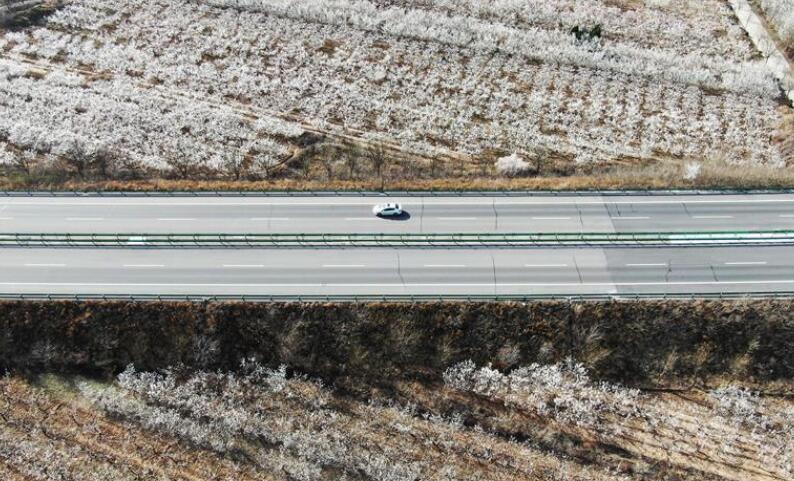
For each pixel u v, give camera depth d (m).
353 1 93.62
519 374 50.69
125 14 90.56
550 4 94.69
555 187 62.56
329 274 55.09
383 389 50.28
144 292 53.59
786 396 49.75
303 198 61.72
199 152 69.75
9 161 67.75
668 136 73.88
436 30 87.81
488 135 73.44
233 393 49.59
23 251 57.09
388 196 61.91
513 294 53.53
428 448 46.94
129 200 61.56
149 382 50.06
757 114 77.25
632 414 48.94
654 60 84.56
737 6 96.12
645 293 53.59
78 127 71.88
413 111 76.44
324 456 46.06
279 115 75.31
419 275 55.00
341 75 81.19
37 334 51.47
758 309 51.97
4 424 47.47
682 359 51.12
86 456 45.84
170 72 80.25
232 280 54.56
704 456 46.62
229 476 45.06
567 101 78.62
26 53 82.81
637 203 61.19
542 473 45.72
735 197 61.78
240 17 89.94
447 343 51.44
